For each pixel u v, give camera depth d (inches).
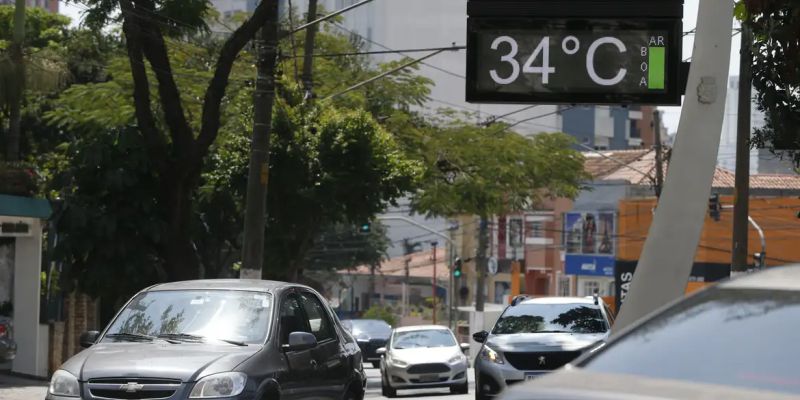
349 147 1565.0
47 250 1417.3
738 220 1409.9
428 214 2153.1
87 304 1509.6
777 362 241.6
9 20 2405.3
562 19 829.2
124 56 1945.1
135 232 1280.8
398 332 1595.7
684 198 735.1
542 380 253.6
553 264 3826.3
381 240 4114.2
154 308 636.7
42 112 2143.2
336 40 2279.8
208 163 1665.8
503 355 940.0
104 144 1268.5
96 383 558.6
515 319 1016.2
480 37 835.4
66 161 1469.0
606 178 3553.2
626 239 3191.4
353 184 1555.1
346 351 698.2
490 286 4057.6
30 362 1347.2
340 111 1680.6
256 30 1301.7
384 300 4931.1
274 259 1603.1
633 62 824.9
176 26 1337.4
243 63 1934.1
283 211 1563.7
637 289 737.6
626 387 236.5
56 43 2230.6
